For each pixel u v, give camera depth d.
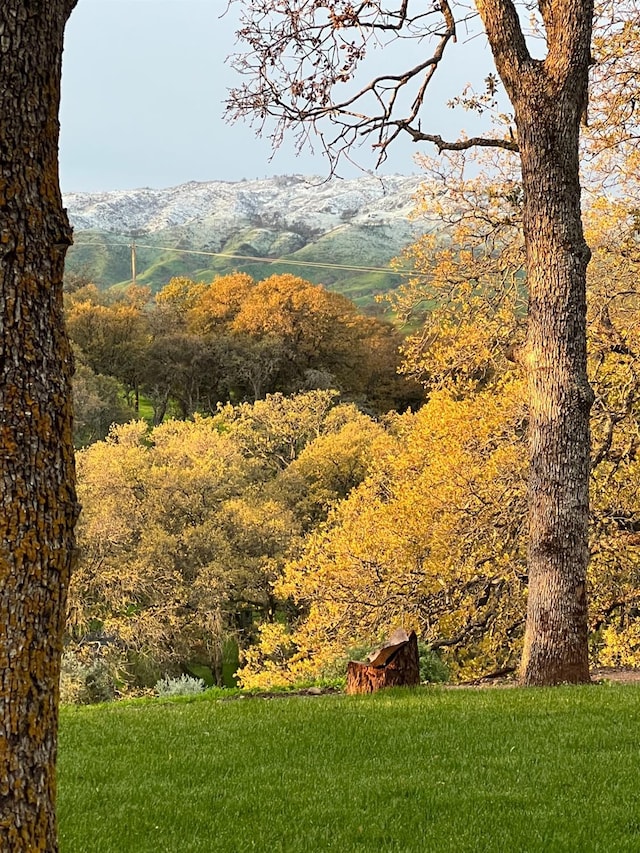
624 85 15.73
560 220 10.94
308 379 74.38
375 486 23.80
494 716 8.41
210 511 39.84
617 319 17.39
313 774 6.67
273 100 12.27
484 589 18.66
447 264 17.28
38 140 3.29
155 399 79.00
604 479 18.19
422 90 12.73
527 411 18.83
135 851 5.16
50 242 3.29
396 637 11.23
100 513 37.38
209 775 6.80
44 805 3.11
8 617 3.09
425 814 5.68
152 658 35.31
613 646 17.48
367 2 12.04
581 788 6.11
